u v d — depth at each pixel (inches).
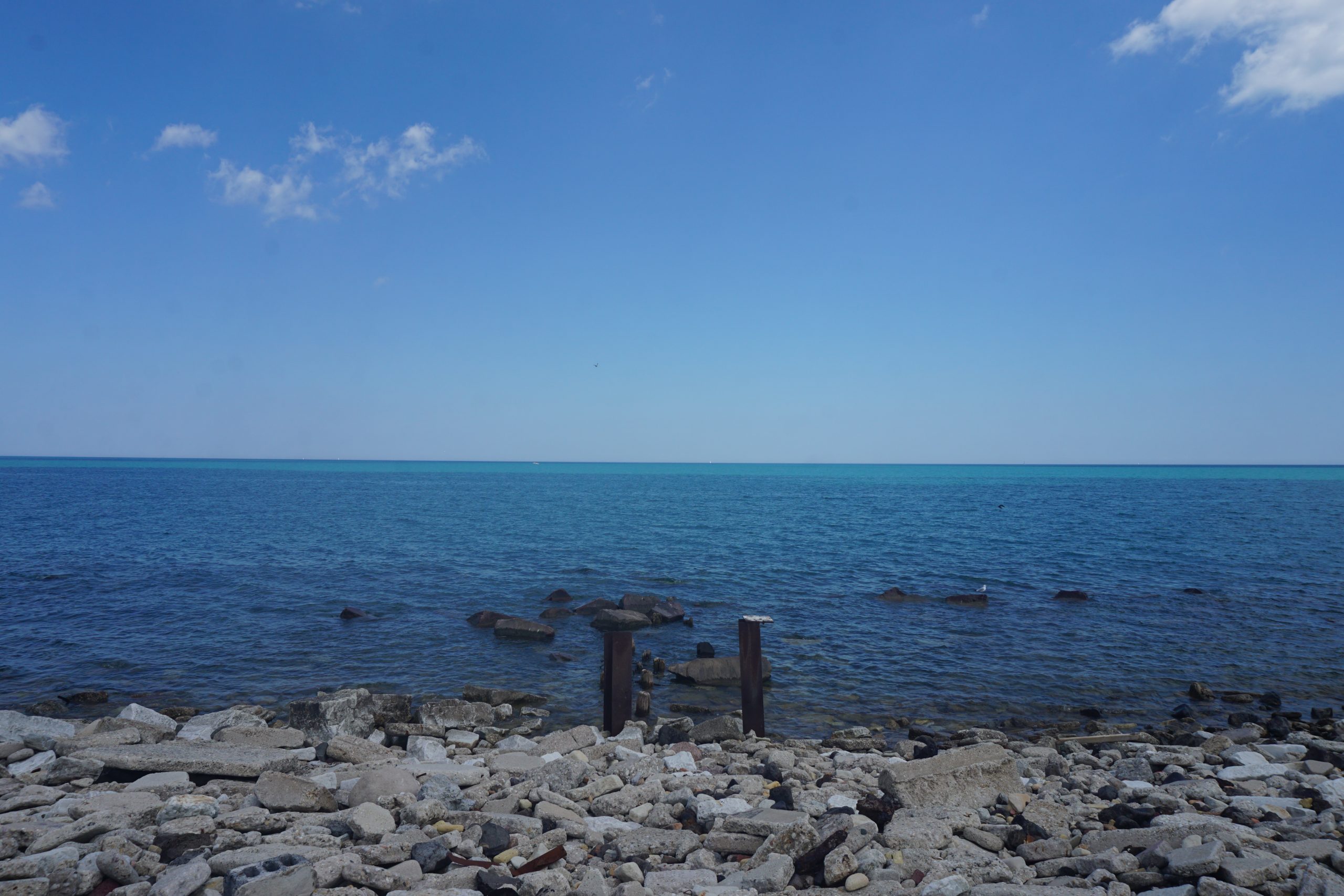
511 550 1573.6
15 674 705.0
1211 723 586.2
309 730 485.1
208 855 269.3
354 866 250.5
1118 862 255.8
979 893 235.5
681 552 1566.2
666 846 288.2
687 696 662.5
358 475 7519.7
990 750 367.6
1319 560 1455.5
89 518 2230.6
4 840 265.9
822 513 2640.3
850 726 579.5
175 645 810.2
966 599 1041.5
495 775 400.2
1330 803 334.3
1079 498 3710.6
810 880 252.2
